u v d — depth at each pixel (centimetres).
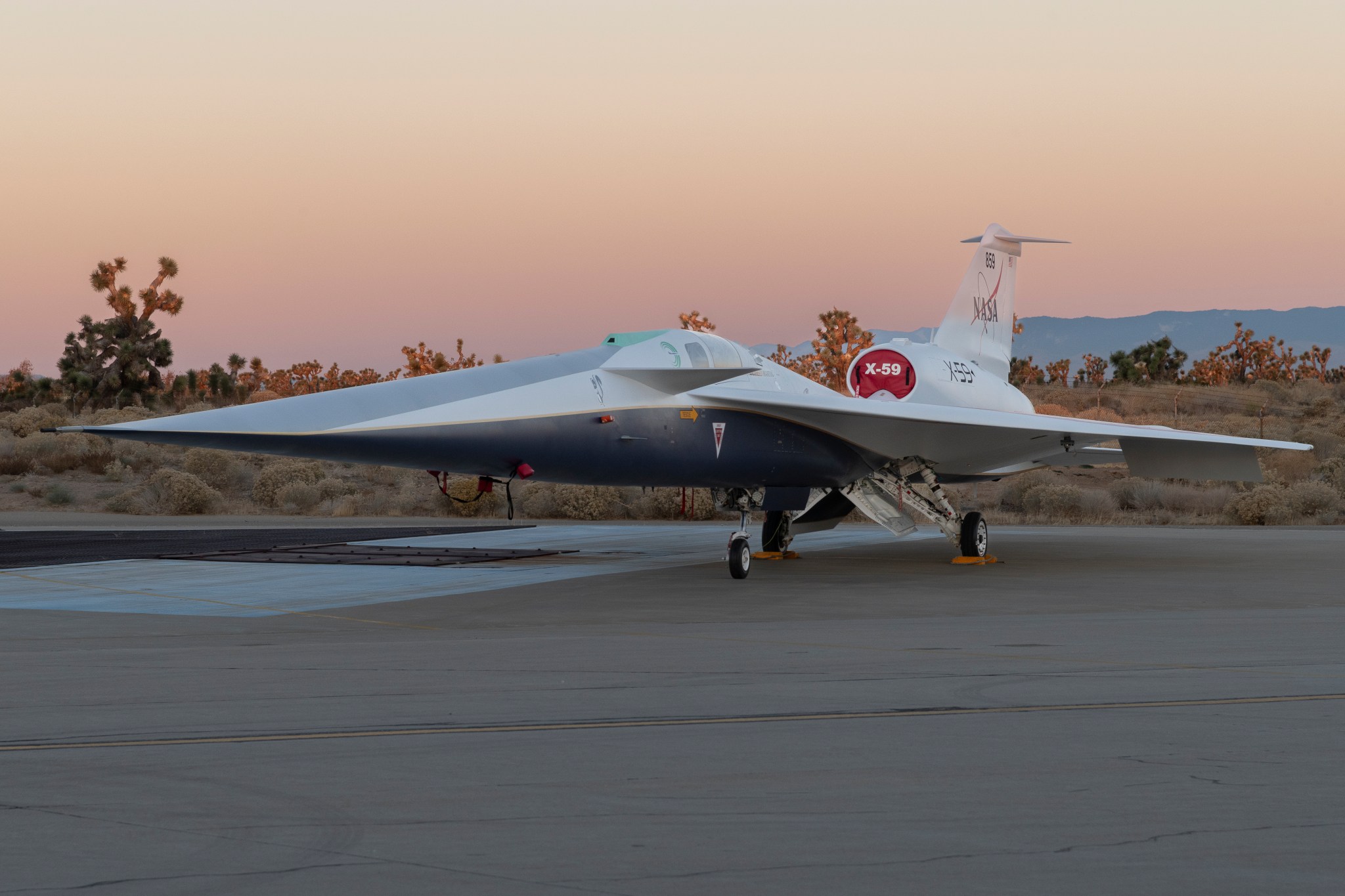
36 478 8056
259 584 3088
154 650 1942
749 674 1677
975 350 4516
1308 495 6600
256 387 18175
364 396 2897
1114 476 8531
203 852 888
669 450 3228
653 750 1209
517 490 7144
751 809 1001
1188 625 2244
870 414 3378
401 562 3691
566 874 839
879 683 1605
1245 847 898
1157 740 1250
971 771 1123
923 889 812
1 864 861
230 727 1323
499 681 1617
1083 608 2530
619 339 3375
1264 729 1305
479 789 1063
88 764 1153
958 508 7319
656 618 2397
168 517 6297
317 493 7362
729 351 3453
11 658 1852
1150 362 18225
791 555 3925
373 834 933
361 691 1541
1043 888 812
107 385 10856
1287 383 16325
